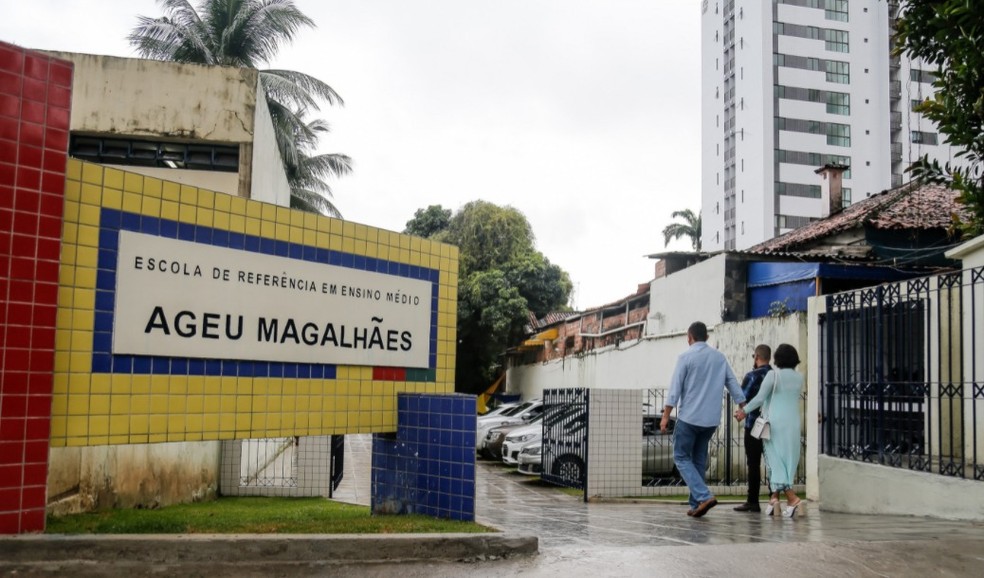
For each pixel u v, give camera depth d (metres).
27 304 4.61
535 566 4.66
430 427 6.77
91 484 8.63
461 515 6.42
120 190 5.26
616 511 9.16
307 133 28.83
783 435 7.79
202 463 11.63
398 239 7.32
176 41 26.72
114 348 5.14
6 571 4.25
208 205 5.79
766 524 7.00
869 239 20.83
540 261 38.66
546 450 13.41
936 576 4.50
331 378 6.62
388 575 4.47
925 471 7.59
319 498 12.02
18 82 4.65
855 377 8.80
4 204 4.55
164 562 4.54
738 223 69.31
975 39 7.84
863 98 68.75
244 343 5.96
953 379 8.78
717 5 74.75
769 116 67.00
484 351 37.91
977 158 8.41
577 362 28.00
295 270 6.38
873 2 69.81
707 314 19.64
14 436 4.53
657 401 15.82
